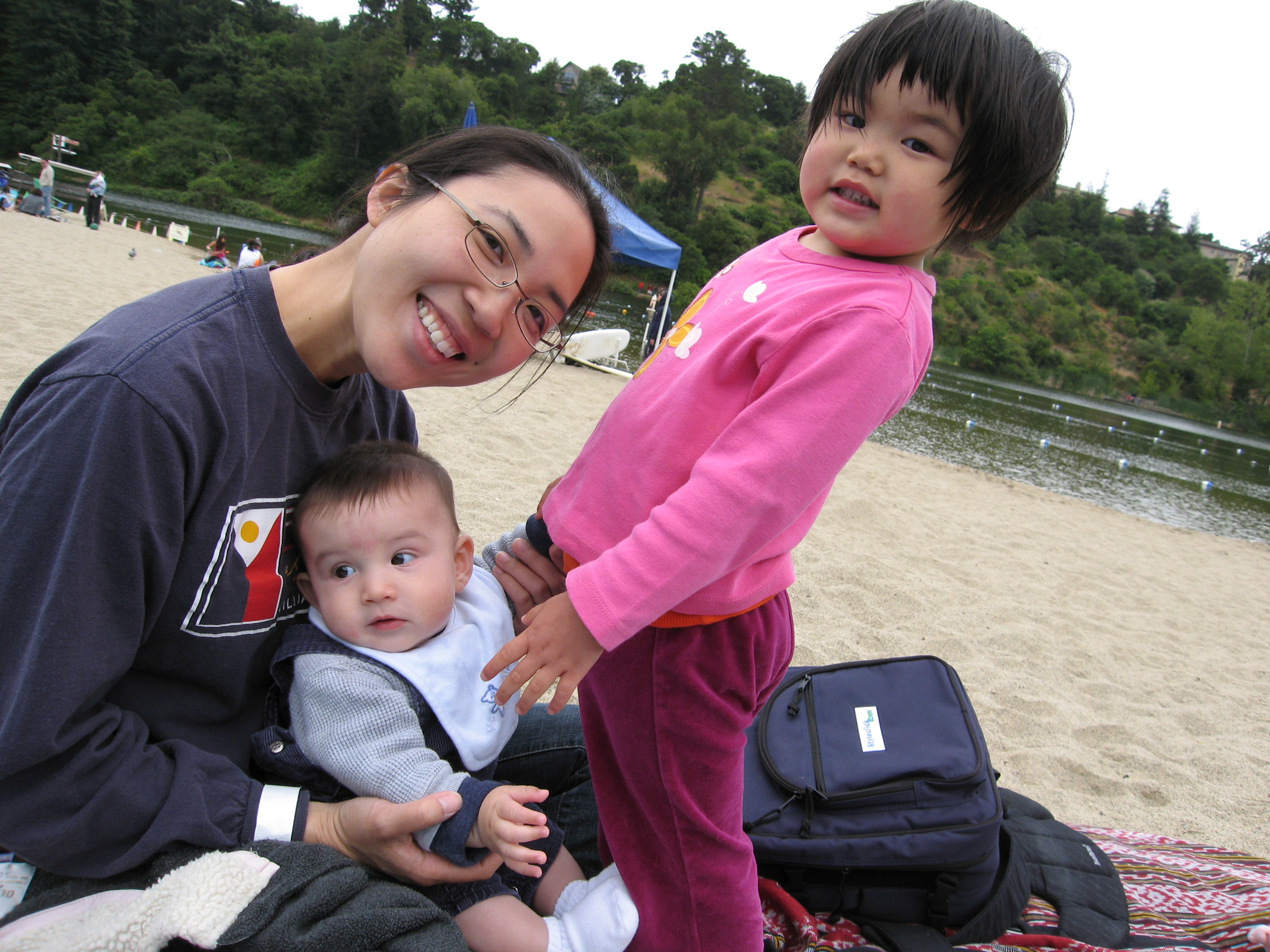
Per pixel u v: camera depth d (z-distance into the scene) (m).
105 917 1.01
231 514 1.21
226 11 84.81
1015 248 85.06
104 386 1.03
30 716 0.98
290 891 1.07
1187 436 35.34
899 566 5.54
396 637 1.36
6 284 7.91
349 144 63.28
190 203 57.16
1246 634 5.71
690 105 81.06
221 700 1.28
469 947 1.32
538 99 87.69
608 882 1.43
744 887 1.42
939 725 1.95
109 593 1.05
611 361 13.38
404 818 1.14
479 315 1.20
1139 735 3.66
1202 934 1.95
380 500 1.33
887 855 1.75
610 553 1.20
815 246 1.49
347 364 1.35
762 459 1.17
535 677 1.20
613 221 1.44
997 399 30.97
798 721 2.01
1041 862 2.08
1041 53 1.33
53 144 56.00
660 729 1.35
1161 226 109.00
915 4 1.34
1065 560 6.87
